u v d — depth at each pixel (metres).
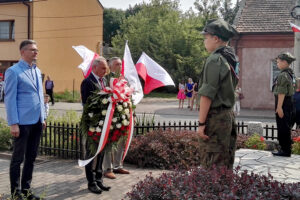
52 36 26.55
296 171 4.81
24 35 25.05
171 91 37.31
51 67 26.50
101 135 4.65
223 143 3.29
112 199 4.61
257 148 7.11
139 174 5.87
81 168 6.20
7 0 24.94
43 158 6.98
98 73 4.97
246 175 2.99
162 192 2.88
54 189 4.98
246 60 19.50
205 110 3.29
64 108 19.67
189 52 36.59
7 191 4.84
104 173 5.64
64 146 7.30
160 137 6.70
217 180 2.83
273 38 18.97
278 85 5.73
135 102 5.84
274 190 2.76
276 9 20.09
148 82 6.77
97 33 31.98
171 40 36.78
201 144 3.39
